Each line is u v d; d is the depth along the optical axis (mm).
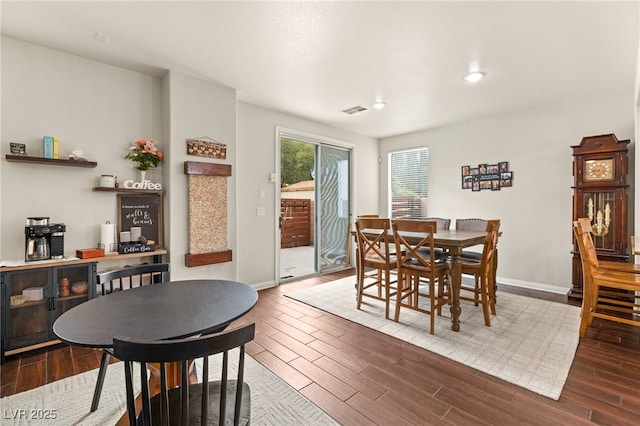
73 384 1987
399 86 3424
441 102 3943
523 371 2088
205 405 991
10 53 2479
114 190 2859
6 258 2463
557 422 1605
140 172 3107
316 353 2371
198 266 3301
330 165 5191
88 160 2832
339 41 2506
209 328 1251
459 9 2072
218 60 2854
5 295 2234
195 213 3242
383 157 5953
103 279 1875
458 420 1630
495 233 2961
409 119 4691
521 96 3725
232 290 1769
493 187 4520
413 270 2844
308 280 4652
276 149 4344
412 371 2109
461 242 2705
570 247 3916
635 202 3338
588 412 1683
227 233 3531
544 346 2443
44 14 2154
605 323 2904
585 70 2996
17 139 2510
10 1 2008
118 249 2812
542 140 4098
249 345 2506
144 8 2082
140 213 3084
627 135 3561
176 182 3156
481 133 4645
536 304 3469
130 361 962
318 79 3268
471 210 4758
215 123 3414
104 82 2918
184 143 3193
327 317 3115
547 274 4078
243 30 2344
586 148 3518
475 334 2676
